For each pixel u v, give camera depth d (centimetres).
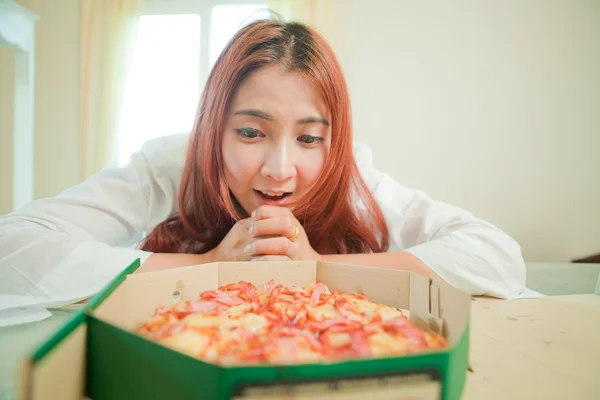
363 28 186
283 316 38
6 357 40
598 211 195
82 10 187
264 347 27
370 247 91
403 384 22
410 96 189
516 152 192
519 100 190
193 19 190
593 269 137
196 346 28
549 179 193
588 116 192
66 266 60
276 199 79
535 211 194
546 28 188
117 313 36
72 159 195
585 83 190
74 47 191
